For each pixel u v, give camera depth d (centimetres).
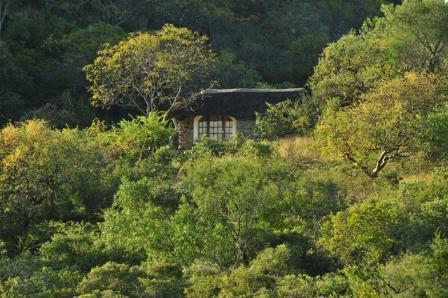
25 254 6556
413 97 8594
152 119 10788
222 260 6412
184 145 11831
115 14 19662
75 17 19588
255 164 7262
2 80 15550
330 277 5716
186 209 6719
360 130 8181
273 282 5569
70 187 8519
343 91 10356
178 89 13050
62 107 15112
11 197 8006
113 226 7000
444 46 10981
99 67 12706
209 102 11769
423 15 10819
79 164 8612
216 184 6844
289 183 7081
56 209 8438
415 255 5331
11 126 8806
